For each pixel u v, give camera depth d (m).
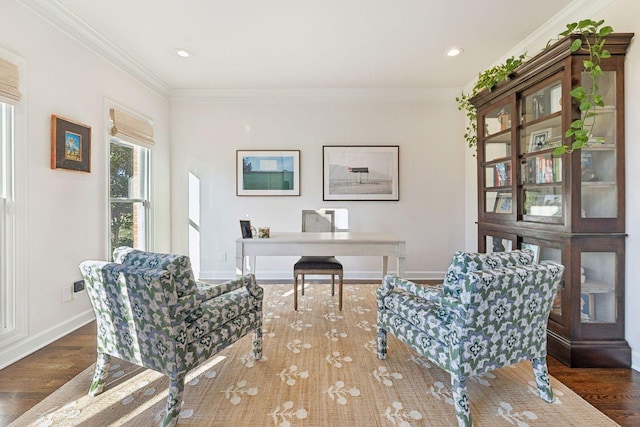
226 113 4.10
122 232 3.22
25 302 2.09
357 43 2.86
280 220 4.12
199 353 1.54
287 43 2.86
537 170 2.27
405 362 2.00
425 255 4.13
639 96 1.84
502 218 2.58
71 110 2.47
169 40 2.80
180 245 4.14
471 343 1.40
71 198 2.47
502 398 1.64
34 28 2.14
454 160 4.10
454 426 1.44
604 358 1.93
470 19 2.48
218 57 3.13
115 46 2.88
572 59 1.90
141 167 3.56
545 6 2.31
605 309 1.99
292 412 1.52
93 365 1.97
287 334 2.42
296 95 4.05
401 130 4.09
